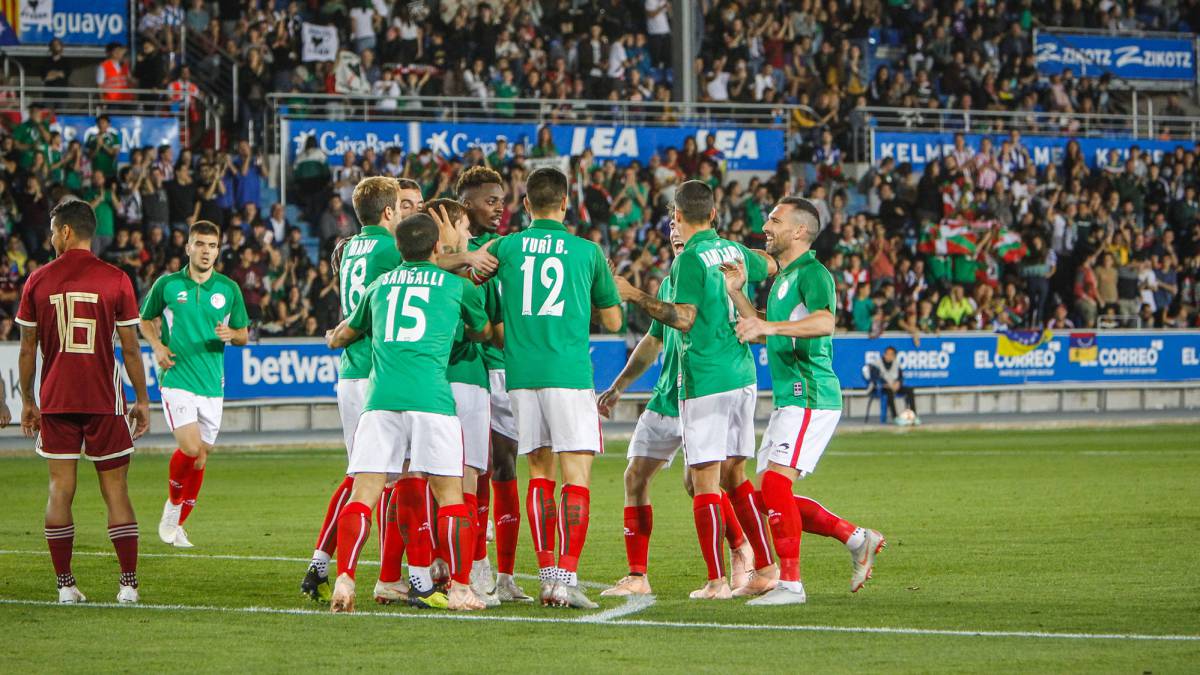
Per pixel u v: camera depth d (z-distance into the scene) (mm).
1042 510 27109
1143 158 65312
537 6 64312
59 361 17266
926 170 61125
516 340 17047
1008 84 68875
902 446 44125
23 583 18938
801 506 17438
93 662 13523
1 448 43531
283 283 52469
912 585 18609
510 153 57156
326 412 52844
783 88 65750
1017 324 60250
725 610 16688
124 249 51000
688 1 64125
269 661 13570
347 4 60781
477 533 18750
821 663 13445
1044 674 12930
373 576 19750
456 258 17094
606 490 32438
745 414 18047
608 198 57094
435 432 16453
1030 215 61531
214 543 23469
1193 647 14188
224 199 53781
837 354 55906
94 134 52375
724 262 17312
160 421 49969
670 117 62219
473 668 13234
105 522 26594
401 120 58000
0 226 50938
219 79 59469
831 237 58625
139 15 58500
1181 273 64562
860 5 68688
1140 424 53938
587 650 14109
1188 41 73625
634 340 54500
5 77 57312
